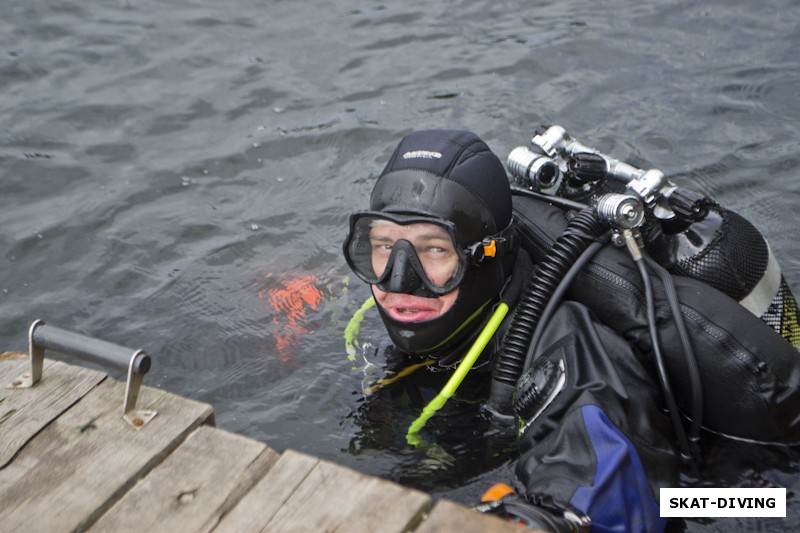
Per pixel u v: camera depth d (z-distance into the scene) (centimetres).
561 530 195
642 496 212
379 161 467
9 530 180
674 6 626
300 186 447
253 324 339
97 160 471
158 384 310
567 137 307
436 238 269
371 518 178
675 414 243
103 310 357
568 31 596
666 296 250
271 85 543
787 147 464
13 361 233
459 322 281
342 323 334
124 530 180
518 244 292
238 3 645
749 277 265
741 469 248
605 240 264
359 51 580
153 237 406
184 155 475
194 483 190
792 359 246
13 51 577
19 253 396
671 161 458
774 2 624
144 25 613
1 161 467
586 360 234
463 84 537
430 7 637
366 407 290
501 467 262
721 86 525
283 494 185
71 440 203
